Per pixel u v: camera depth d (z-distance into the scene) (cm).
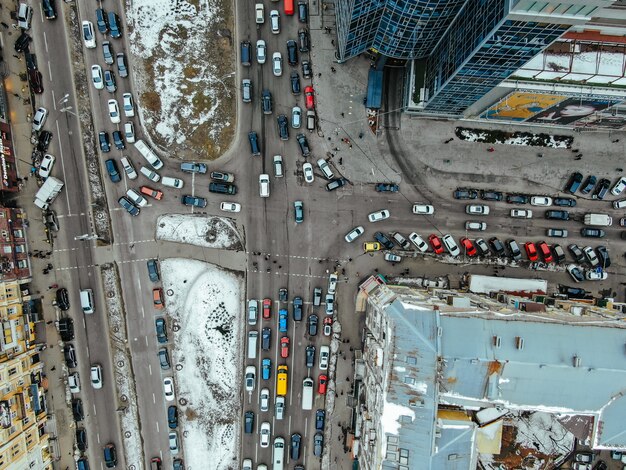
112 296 7200
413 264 7312
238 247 7269
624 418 5425
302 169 7288
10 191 7094
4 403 6175
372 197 7300
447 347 5416
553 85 5922
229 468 7269
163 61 7181
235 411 7288
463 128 7256
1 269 6512
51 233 7169
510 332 5500
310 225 7312
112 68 7150
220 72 7219
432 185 7288
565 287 7319
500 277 7206
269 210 7288
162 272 7231
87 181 7175
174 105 7212
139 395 7256
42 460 6862
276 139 7275
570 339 5475
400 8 5466
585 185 7306
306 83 7269
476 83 5788
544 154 7275
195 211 7250
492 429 6506
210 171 7238
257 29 7219
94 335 7212
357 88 7275
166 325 7244
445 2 5175
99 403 7225
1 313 6425
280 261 7288
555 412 5503
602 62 5716
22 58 7119
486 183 7281
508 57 5003
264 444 7219
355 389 7175
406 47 6325
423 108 6906
